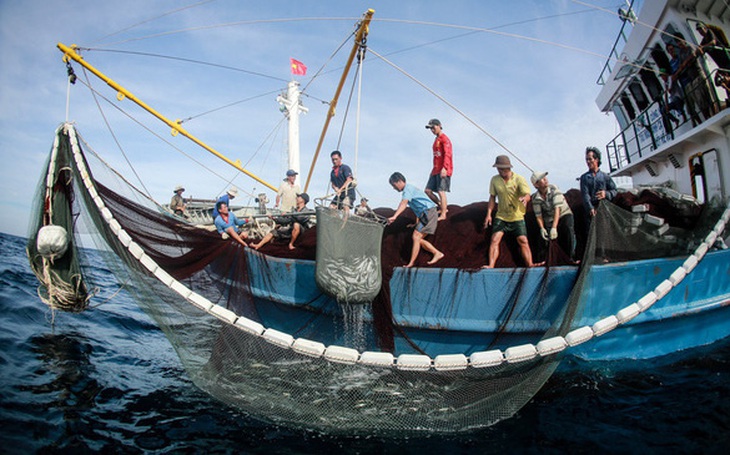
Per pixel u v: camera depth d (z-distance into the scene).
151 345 7.16
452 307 5.98
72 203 6.18
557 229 6.51
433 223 6.52
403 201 6.45
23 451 3.61
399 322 6.18
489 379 4.57
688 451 3.95
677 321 6.12
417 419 4.52
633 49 10.12
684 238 6.42
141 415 4.57
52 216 6.05
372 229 5.77
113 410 4.61
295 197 10.52
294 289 6.82
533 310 5.68
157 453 3.88
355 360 4.54
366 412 4.54
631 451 4.01
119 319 8.49
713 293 6.31
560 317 5.17
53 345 6.23
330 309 6.44
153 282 5.43
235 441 4.19
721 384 5.16
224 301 6.20
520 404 4.61
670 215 6.57
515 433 4.42
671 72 9.27
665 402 4.87
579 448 4.11
